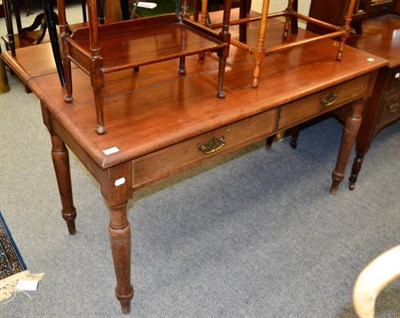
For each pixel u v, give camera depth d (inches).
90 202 74.4
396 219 73.4
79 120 44.1
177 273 61.5
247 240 67.9
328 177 83.9
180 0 56.9
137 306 56.4
